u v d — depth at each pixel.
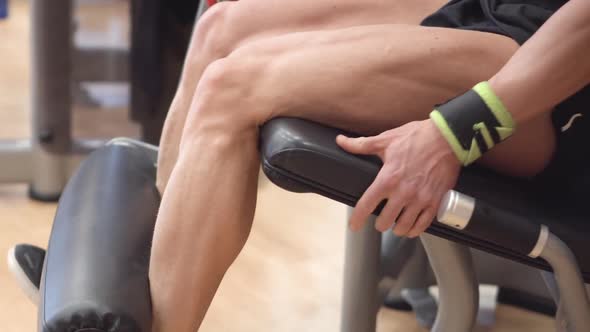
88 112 2.78
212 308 2.03
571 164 1.18
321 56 1.12
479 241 1.08
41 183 2.64
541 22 1.16
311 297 2.12
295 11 1.32
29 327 1.90
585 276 1.13
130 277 1.13
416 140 1.06
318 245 2.43
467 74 1.12
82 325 1.06
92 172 1.41
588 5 1.02
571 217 1.13
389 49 1.12
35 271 1.38
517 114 1.06
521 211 1.11
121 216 1.26
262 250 2.37
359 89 1.11
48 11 2.60
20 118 3.46
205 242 1.11
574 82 1.05
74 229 1.23
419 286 2.14
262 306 2.06
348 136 1.11
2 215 2.51
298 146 1.04
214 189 1.10
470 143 1.06
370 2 1.33
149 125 2.75
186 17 2.69
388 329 2.05
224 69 1.11
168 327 1.13
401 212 1.06
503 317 2.14
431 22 1.27
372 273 1.65
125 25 2.77
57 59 2.62
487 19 1.22
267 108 1.10
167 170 1.35
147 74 2.70
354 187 1.06
